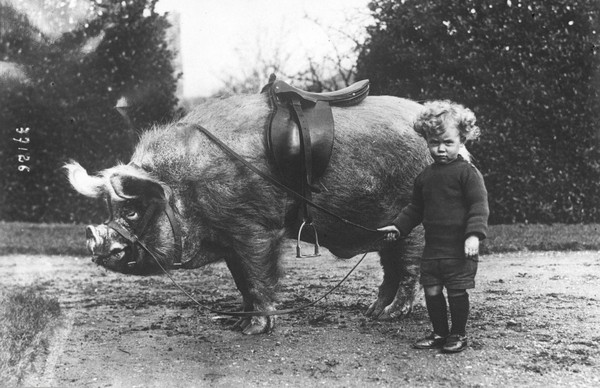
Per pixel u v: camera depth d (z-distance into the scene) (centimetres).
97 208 1427
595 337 489
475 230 436
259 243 507
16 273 886
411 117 546
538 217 1204
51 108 1118
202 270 915
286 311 510
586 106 1160
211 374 413
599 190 1180
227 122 512
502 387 381
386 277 578
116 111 1103
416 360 436
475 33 1191
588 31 1155
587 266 830
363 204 531
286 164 500
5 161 1345
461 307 452
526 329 514
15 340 494
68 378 409
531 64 1176
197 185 501
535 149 1180
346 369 420
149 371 422
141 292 741
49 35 953
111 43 983
